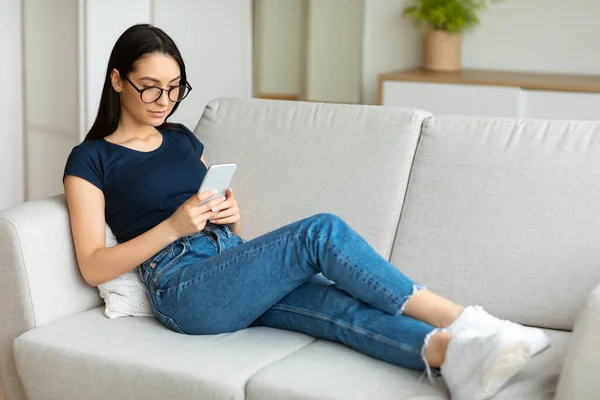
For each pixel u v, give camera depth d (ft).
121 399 6.73
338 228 6.73
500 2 15.67
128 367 6.65
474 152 7.83
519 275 7.27
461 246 7.55
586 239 7.16
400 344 6.31
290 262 6.80
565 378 5.57
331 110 8.70
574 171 7.41
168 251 7.43
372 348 6.50
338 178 8.27
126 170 7.70
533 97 13.76
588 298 5.64
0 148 14.92
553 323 7.11
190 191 7.95
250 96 15.53
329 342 6.91
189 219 7.14
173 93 7.78
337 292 6.89
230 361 6.53
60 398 7.05
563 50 15.40
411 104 14.61
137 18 13.76
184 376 6.42
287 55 17.26
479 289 7.38
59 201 7.70
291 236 6.80
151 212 7.72
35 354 7.08
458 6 15.29
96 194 7.57
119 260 7.24
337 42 16.74
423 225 7.78
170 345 6.88
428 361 6.20
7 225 7.20
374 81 16.88
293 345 6.87
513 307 7.24
